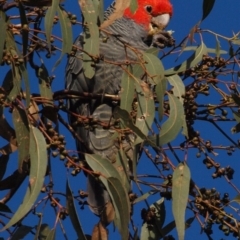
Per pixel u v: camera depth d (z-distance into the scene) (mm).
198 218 5242
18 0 4965
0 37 4844
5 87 5086
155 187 5422
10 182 5352
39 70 5391
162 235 5609
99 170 5008
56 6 5023
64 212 4805
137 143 5156
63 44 5125
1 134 5141
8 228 4797
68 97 6098
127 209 4895
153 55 5457
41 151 4730
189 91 5539
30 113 5020
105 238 5160
